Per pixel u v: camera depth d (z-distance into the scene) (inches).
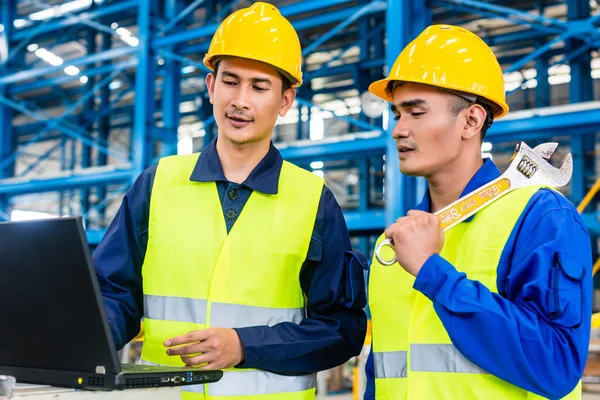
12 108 370.9
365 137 235.1
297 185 73.9
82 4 411.5
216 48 70.6
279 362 67.0
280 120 565.9
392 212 200.2
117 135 568.1
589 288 52.9
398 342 61.4
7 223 47.1
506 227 56.2
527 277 53.1
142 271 72.6
